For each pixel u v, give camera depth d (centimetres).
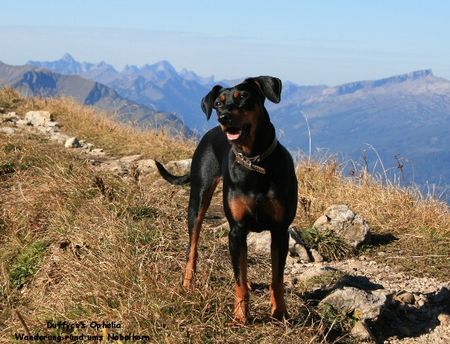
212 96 240
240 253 229
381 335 237
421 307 252
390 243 309
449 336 237
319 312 238
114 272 238
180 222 305
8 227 305
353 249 300
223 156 249
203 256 270
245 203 226
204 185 257
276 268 229
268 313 234
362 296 241
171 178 295
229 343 216
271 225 229
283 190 226
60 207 304
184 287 234
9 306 253
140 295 227
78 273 245
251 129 223
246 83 228
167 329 216
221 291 237
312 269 275
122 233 271
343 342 228
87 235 273
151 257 257
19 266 276
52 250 277
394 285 268
